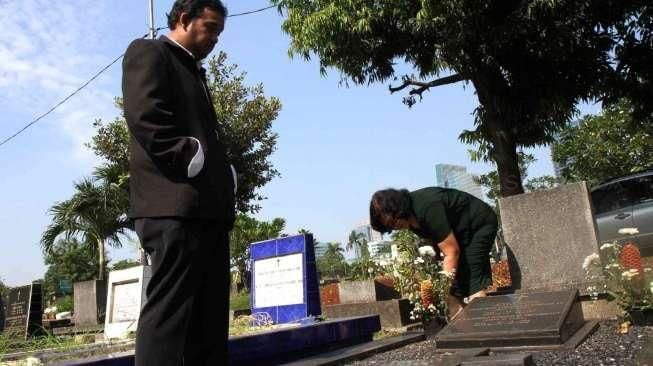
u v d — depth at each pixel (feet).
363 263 33.83
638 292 14.61
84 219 54.03
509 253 19.47
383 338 19.43
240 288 72.38
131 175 7.67
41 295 39.04
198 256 7.38
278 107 64.03
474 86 39.88
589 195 18.34
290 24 38.24
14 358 16.21
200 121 7.88
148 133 7.15
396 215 15.39
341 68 40.57
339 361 14.51
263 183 63.98
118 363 11.94
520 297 15.11
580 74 39.27
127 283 26.91
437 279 20.16
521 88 39.60
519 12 34.32
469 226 16.01
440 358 11.86
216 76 63.21
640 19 38.32
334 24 36.40
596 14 38.09
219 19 8.39
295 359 15.55
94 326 40.47
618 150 76.79
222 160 8.05
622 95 41.11
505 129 39.42
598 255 16.71
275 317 21.38
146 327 7.13
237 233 72.79
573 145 80.74
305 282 20.74
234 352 13.93
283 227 76.79
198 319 7.72
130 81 7.39
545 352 12.51
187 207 7.27
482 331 13.82
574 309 14.47
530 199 19.22
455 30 34.94
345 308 28.66
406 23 36.32
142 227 7.38
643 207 29.60
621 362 10.62
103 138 57.72
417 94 43.21
